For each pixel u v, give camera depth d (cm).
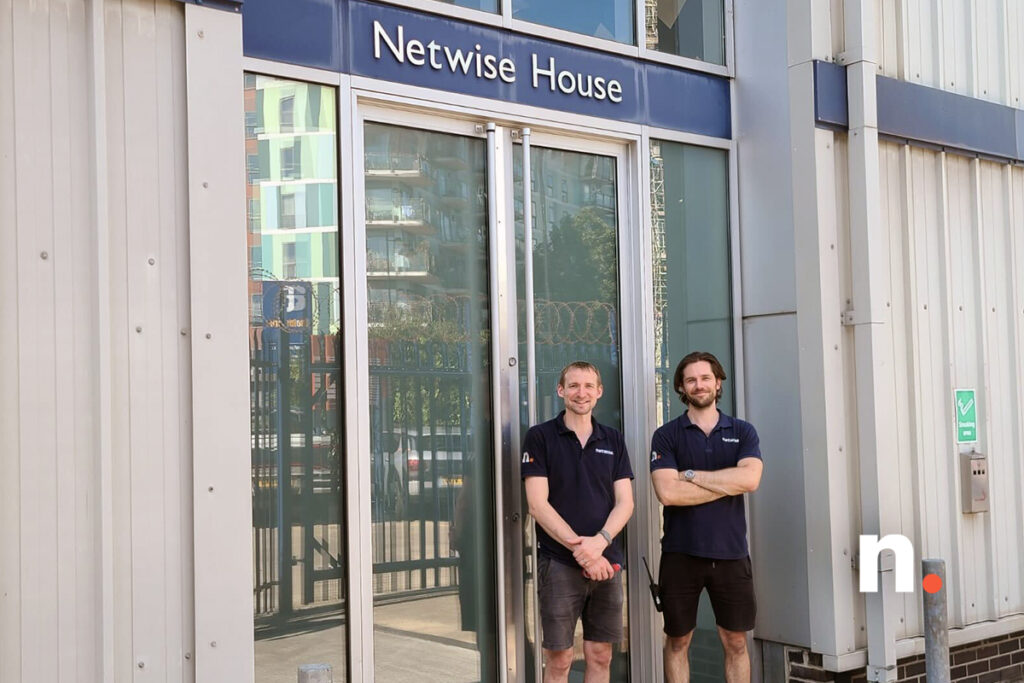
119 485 405
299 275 518
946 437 717
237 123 432
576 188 629
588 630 564
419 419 558
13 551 385
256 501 502
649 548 638
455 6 572
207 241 423
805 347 651
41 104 396
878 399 646
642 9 652
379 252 549
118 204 409
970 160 750
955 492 715
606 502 559
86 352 402
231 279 428
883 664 640
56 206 397
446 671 560
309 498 517
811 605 646
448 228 574
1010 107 770
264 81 511
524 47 599
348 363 525
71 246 400
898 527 673
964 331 735
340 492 526
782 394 666
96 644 397
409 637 548
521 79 596
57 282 396
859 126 655
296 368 516
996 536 742
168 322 418
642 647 634
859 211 654
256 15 507
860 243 653
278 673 504
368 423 534
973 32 754
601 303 636
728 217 688
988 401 741
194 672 415
